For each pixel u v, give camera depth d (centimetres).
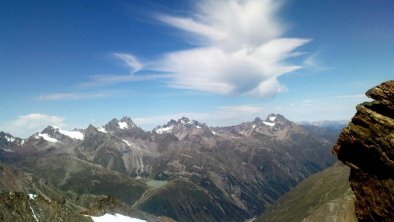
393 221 4541
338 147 5191
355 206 5097
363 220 4975
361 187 4962
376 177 4747
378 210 4709
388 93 4731
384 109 4750
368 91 4988
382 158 4594
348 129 5012
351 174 5116
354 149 4981
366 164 4853
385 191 4609
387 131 4591
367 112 4838
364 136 4794
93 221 15350
